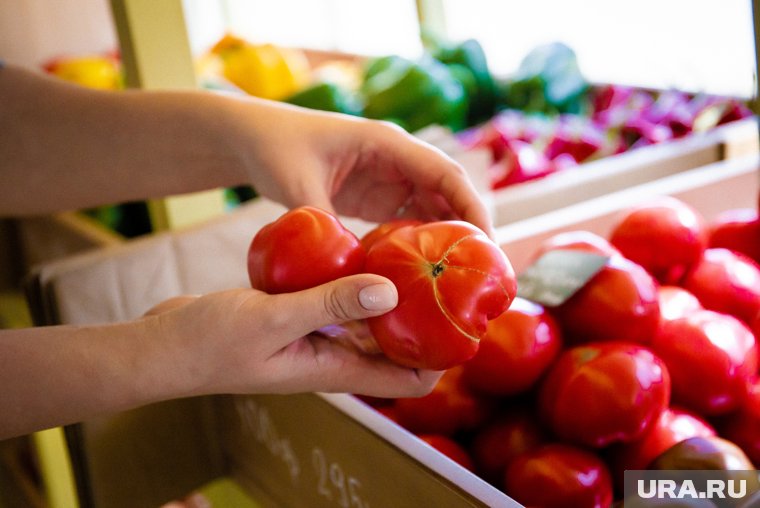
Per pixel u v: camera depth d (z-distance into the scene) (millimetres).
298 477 750
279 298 514
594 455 666
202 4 2441
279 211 968
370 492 636
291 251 531
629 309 699
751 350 705
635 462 666
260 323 511
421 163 673
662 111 1400
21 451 1464
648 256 808
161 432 892
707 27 1367
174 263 904
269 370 542
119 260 865
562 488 636
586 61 1656
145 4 1007
